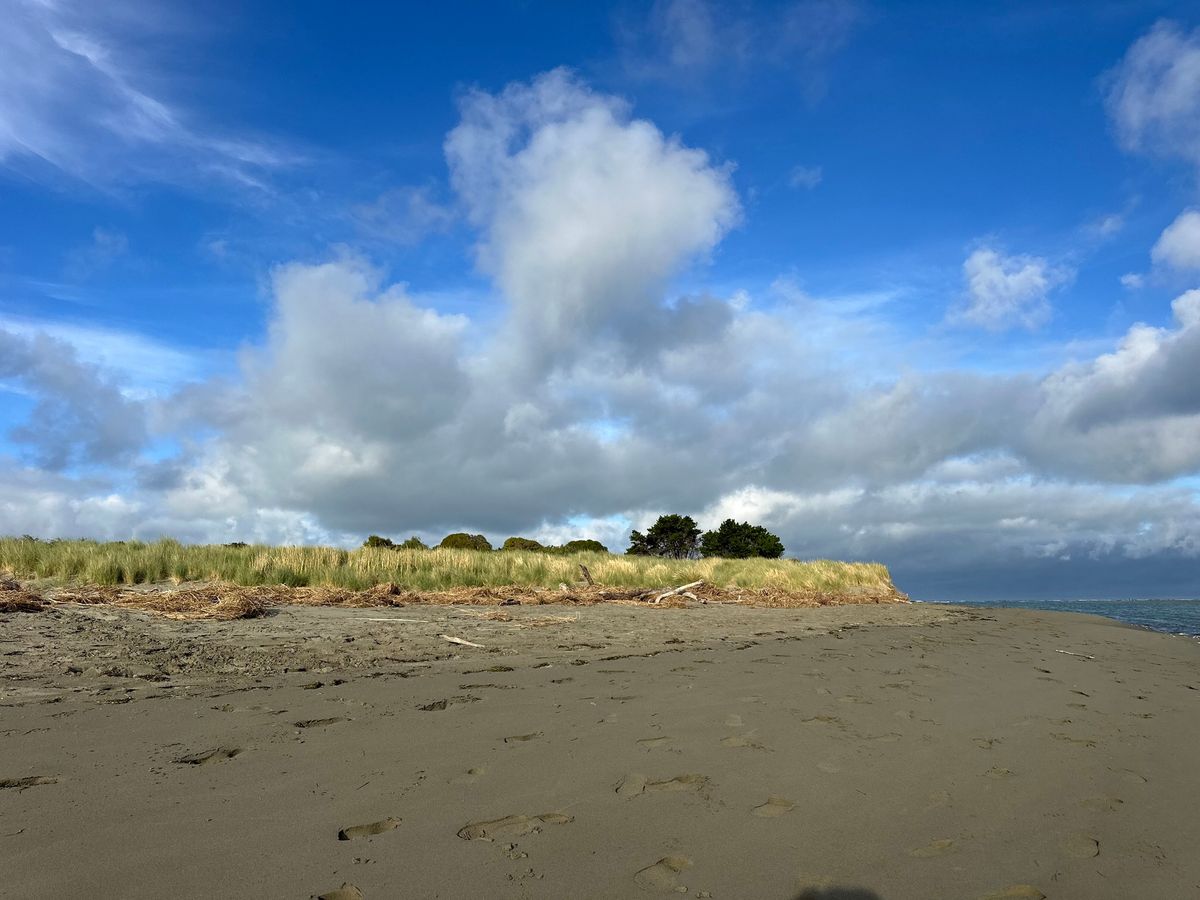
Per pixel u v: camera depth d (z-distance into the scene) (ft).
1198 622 64.39
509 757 12.93
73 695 16.62
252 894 7.92
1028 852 9.81
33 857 8.64
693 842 9.70
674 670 22.24
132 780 11.34
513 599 44.27
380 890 8.12
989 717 17.44
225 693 17.35
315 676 19.88
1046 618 58.08
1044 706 19.13
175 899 7.75
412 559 53.52
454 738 14.05
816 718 16.42
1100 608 109.40
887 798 11.59
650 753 13.39
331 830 9.71
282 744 13.41
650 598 51.93
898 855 9.56
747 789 11.75
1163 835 10.55
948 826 10.57
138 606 32.53
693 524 151.53
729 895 8.32
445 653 24.71
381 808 10.52
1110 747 15.23
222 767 12.09
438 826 9.95
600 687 19.21
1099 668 27.50
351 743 13.57
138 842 9.15
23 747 12.79
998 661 27.84
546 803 10.90
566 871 8.73
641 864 9.00
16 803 10.30
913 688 20.66
